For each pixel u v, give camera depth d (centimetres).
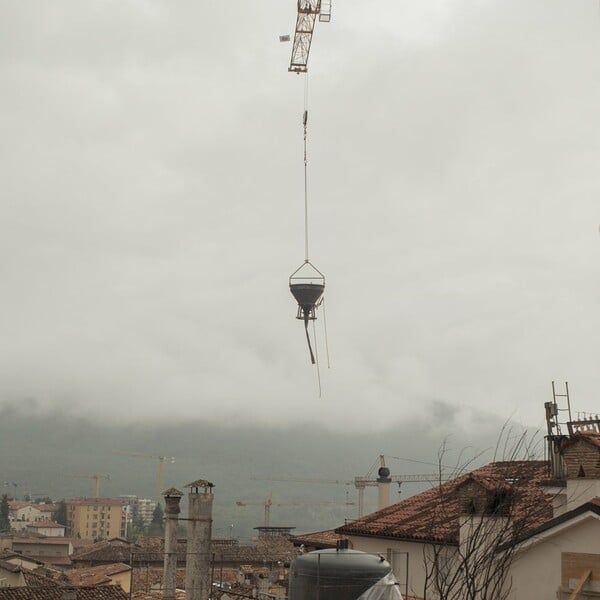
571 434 2988
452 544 2978
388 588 2300
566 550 2558
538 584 2594
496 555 2638
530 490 3078
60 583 7862
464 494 2988
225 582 7275
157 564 9312
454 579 2488
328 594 2280
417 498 4138
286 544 10081
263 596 5172
